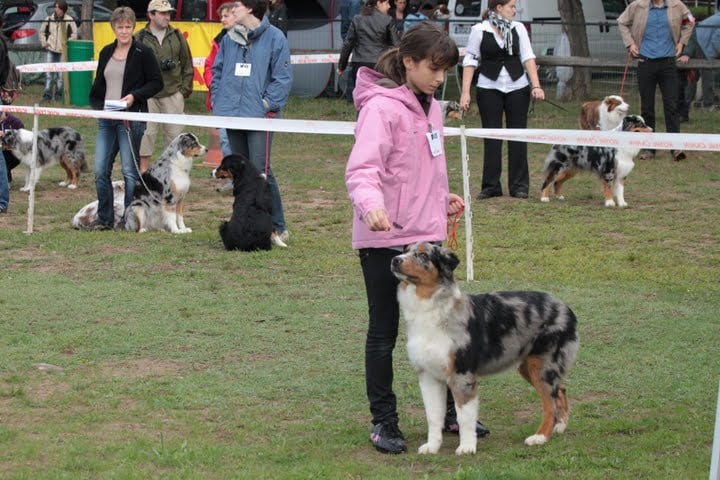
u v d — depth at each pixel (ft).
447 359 21.53
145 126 48.70
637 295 36.11
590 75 89.56
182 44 59.21
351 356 29.55
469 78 54.03
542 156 70.38
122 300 35.27
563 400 23.44
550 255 42.22
